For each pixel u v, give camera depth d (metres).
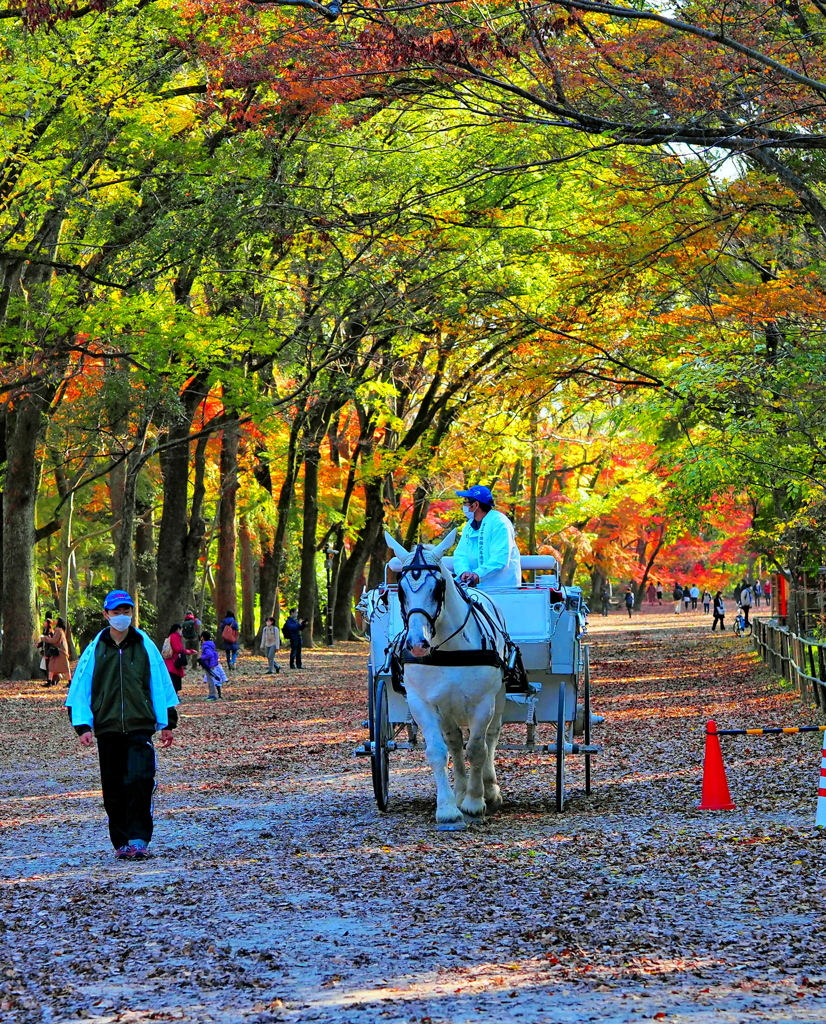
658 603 105.69
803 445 19.19
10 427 36.47
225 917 8.31
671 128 13.61
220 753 19.81
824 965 6.73
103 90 23.41
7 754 20.33
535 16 13.46
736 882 8.84
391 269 24.38
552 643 12.39
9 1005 6.48
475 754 11.47
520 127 15.88
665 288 17.91
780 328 18.06
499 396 22.59
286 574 62.59
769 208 16.91
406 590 10.78
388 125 23.23
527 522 65.38
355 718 25.25
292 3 12.23
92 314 25.56
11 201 24.47
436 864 9.78
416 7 12.38
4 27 22.16
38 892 9.42
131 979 6.92
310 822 12.49
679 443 23.69
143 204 25.56
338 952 7.30
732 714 21.67
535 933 7.52
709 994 6.24
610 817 12.02
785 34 14.05
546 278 23.44
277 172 23.62
